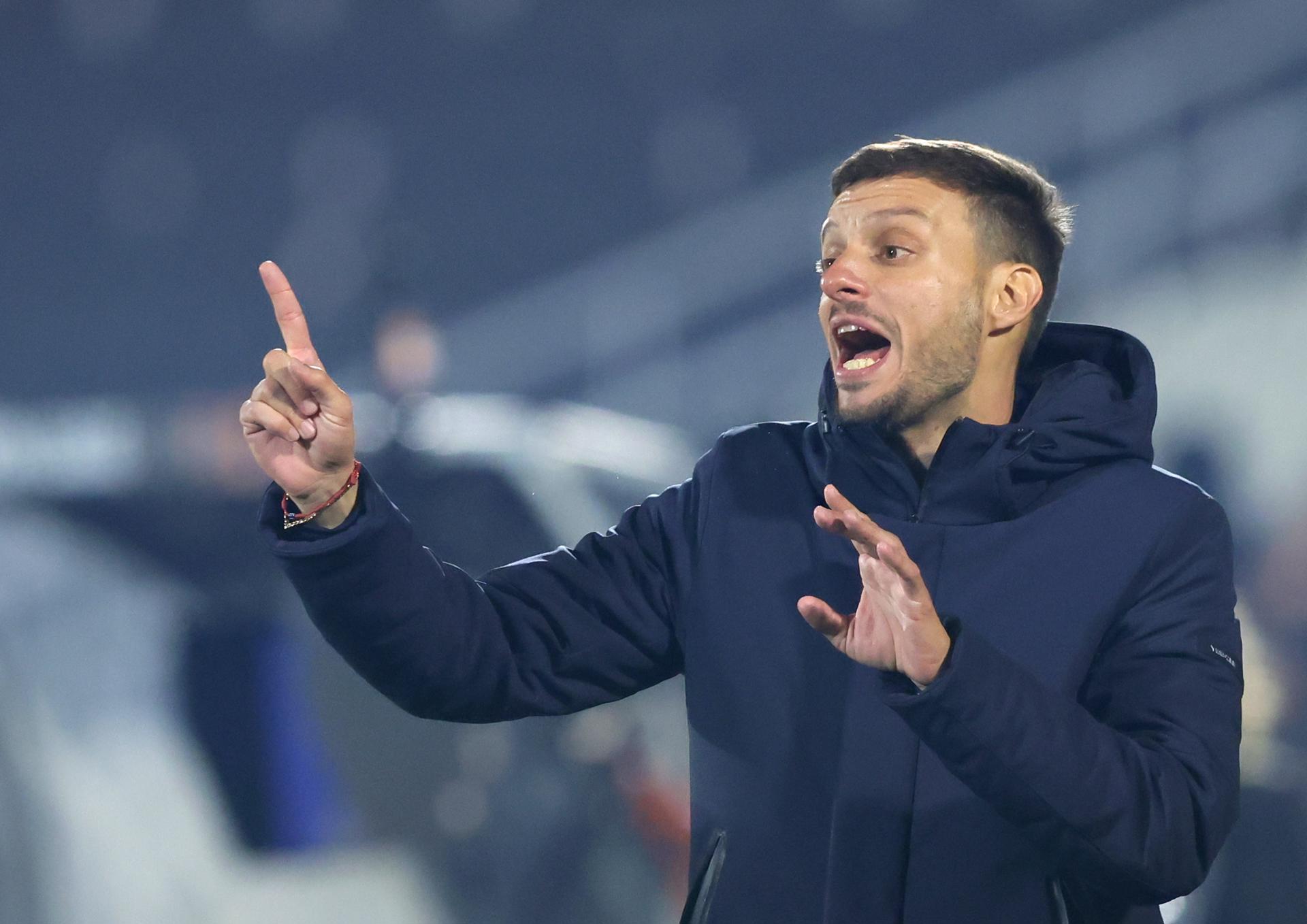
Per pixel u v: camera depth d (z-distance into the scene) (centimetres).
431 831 1435
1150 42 6119
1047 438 705
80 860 1423
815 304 6347
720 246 6378
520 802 1427
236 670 1478
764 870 696
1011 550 699
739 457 759
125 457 1633
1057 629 686
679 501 768
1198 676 673
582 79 6397
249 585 1524
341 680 1473
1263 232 5919
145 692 1481
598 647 752
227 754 1455
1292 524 2131
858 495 723
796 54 6356
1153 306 5838
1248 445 4662
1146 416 723
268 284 682
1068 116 6238
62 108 6344
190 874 1417
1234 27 6028
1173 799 628
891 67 6372
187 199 6394
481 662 719
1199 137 6066
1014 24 6231
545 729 1442
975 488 705
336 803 1445
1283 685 1511
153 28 6325
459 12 6384
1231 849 1434
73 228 6378
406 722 1461
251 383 6312
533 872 1413
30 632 1501
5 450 1656
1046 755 606
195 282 6388
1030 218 737
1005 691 606
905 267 718
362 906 1409
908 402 723
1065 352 779
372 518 680
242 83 6372
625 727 1445
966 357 724
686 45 6397
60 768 1442
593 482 1586
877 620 623
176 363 6334
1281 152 5969
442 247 6362
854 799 680
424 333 2005
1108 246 6034
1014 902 674
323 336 6225
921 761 679
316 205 6400
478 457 1571
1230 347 5444
